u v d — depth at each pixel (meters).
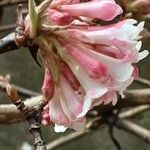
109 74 0.09
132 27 0.09
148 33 0.14
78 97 0.10
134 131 0.18
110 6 0.09
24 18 0.10
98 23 0.10
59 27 0.09
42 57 0.10
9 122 0.14
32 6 0.09
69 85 0.10
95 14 0.09
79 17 0.10
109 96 0.09
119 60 0.09
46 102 0.10
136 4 0.12
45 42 0.09
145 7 0.13
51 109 0.10
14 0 0.19
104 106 0.17
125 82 0.09
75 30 0.09
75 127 0.10
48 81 0.10
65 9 0.09
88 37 0.09
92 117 0.18
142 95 0.17
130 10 0.13
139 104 0.17
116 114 0.18
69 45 0.10
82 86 0.09
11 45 0.10
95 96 0.09
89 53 0.09
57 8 0.09
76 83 0.10
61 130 0.10
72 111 0.10
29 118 0.10
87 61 0.09
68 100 0.10
